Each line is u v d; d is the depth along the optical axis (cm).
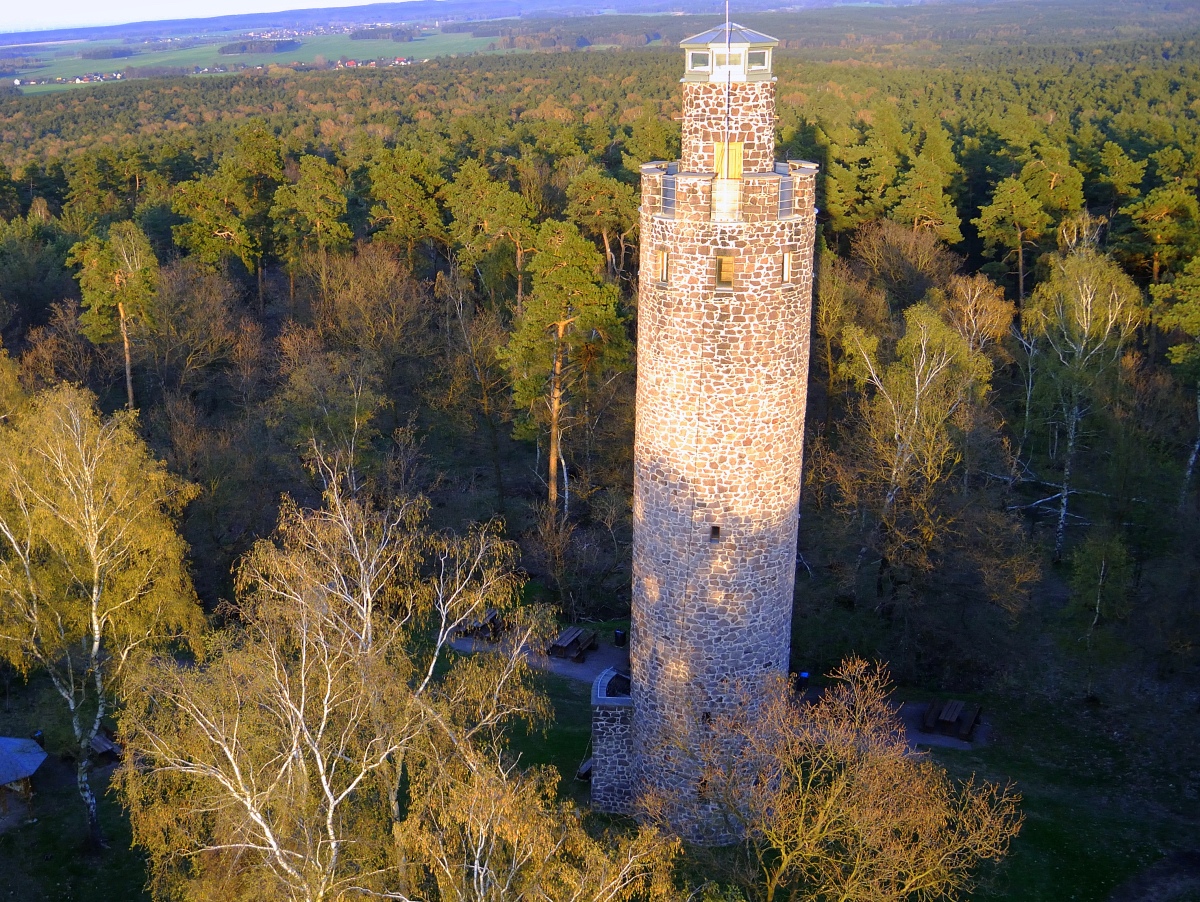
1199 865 3061
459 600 3033
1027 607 4338
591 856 2112
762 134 2570
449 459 6312
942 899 2864
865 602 4400
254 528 4797
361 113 16862
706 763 2756
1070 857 3084
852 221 7156
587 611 4894
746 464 2758
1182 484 4241
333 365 5241
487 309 6594
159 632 3250
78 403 3403
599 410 5459
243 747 2275
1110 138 8838
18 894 3073
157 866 2411
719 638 2883
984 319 5362
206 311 6116
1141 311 5309
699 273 2622
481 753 2373
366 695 2450
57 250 7644
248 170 7706
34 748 3512
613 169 8900
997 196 6562
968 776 3494
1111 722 3866
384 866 2383
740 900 2452
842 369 4781
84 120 18388
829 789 2498
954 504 4166
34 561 3294
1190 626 3875
